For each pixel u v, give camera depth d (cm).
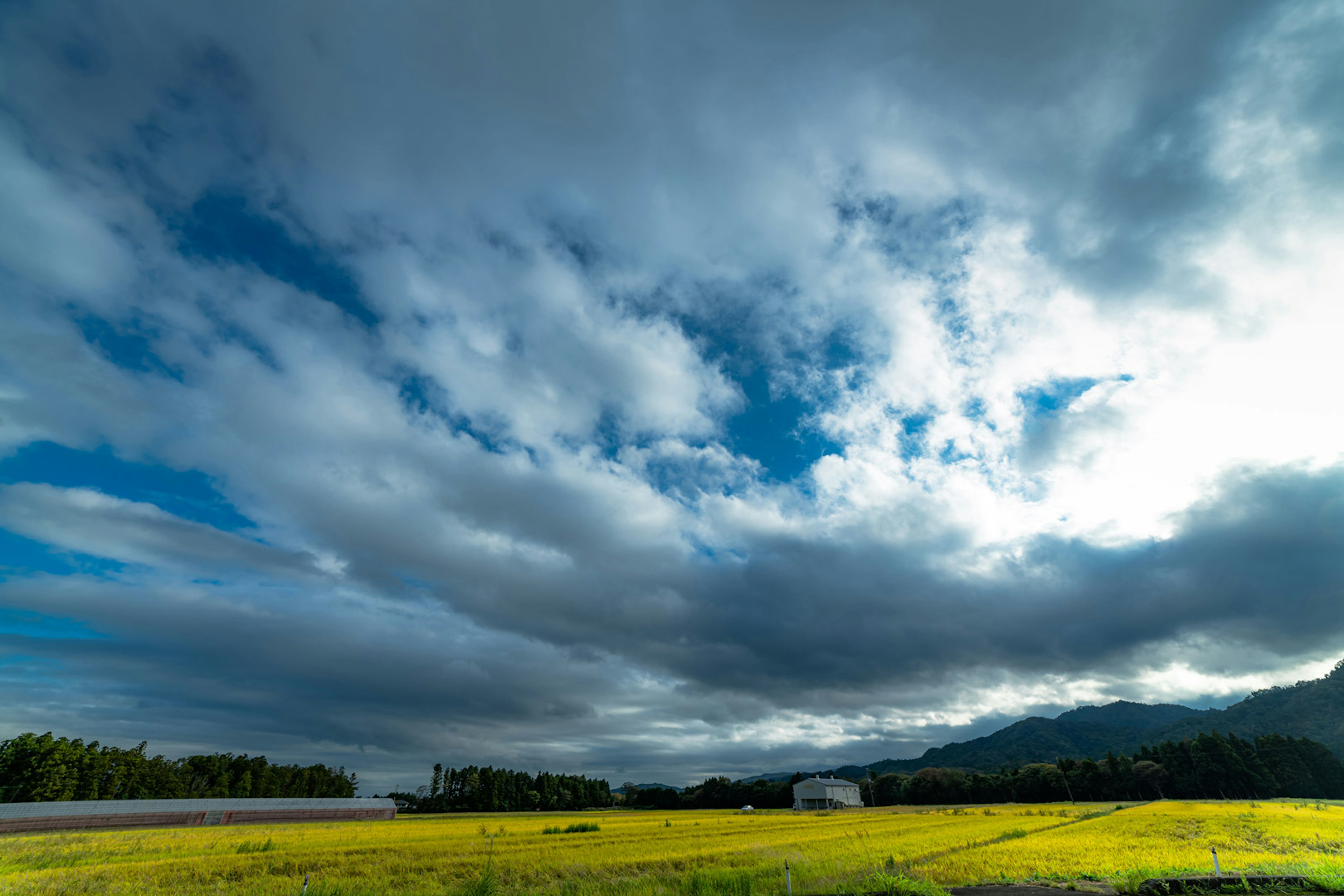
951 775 13812
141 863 2970
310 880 2614
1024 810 8881
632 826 6362
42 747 8381
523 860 3244
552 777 16925
